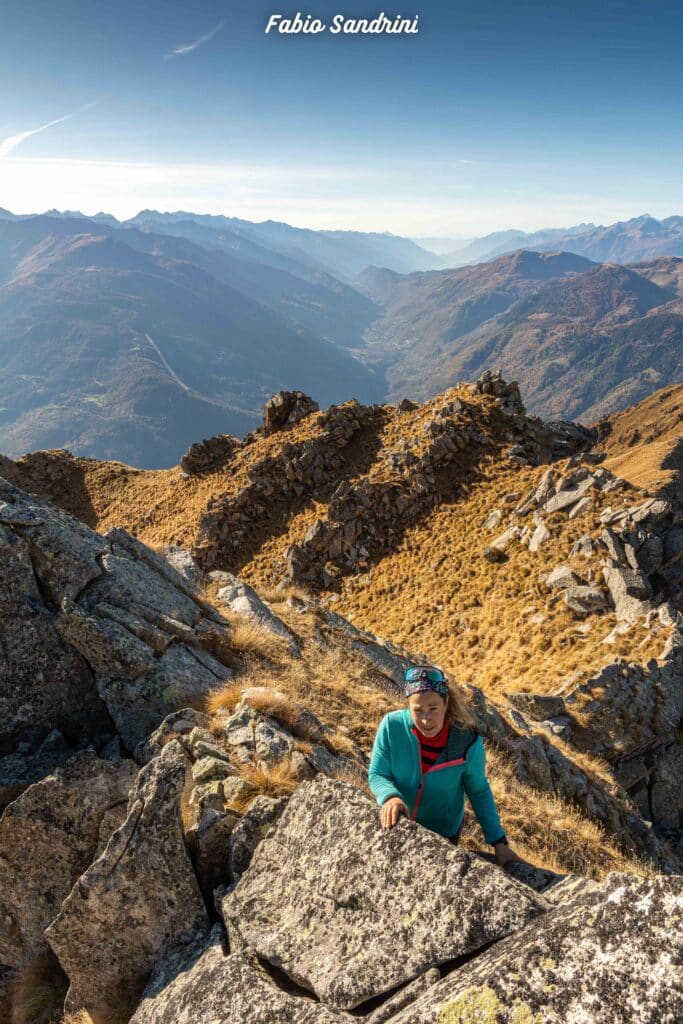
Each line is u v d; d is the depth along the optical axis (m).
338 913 5.10
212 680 11.02
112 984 6.36
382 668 18.92
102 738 9.73
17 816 7.71
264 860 6.00
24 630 10.02
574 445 70.12
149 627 10.88
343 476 72.75
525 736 19.69
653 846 18.97
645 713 25.42
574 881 4.73
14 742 9.62
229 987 5.09
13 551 10.49
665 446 97.62
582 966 3.54
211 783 7.76
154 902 6.36
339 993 4.53
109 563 11.90
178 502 85.38
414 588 53.25
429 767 5.41
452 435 67.50
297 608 22.28
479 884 4.51
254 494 73.88
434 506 62.47
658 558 40.84
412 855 4.96
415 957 4.45
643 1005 3.25
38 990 7.28
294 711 10.58
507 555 49.66
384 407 82.06
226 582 20.81
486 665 38.25
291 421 87.25
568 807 17.23
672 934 3.43
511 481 60.69
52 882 7.61
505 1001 3.55
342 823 5.59
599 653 32.88
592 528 45.97
